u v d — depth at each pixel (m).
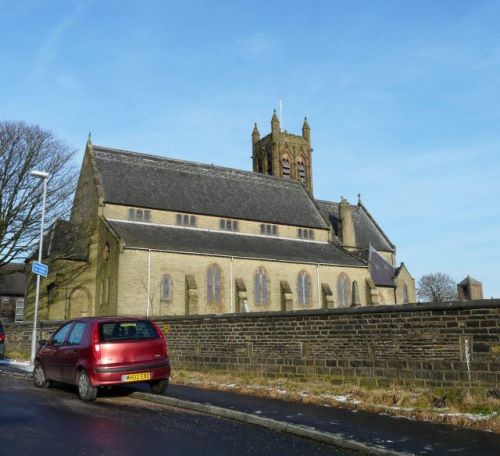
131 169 52.47
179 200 51.84
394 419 10.71
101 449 8.45
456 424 10.12
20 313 69.44
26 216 39.75
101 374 13.38
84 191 51.53
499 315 12.29
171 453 8.30
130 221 47.88
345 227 64.69
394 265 71.50
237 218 54.03
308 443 9.17
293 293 49.53
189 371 19.98
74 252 46.19
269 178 63.91
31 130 40.59
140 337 14.25
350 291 53.41
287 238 57.00
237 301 45.84
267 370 17.55
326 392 13.97
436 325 13.47
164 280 43.00
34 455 8.07
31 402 13.15
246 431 10.12
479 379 12.41
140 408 12.62
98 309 44.81
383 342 14.55
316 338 16.23
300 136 80.38
